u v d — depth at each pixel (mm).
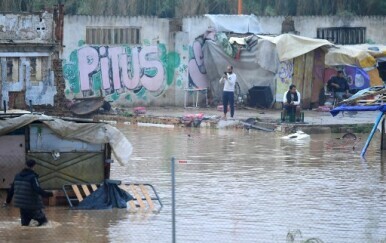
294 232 43812
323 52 102938
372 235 43938
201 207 50281
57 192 50344
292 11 128500
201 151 72812
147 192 52125
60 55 97750
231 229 45094
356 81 105438
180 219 47250
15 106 96188
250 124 88812
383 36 116125
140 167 63938
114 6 120312
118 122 96688
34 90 96750
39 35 96750
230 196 53438
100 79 106250
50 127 49844
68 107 98062
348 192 54906
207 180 58844
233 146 76062
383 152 72938
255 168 64000
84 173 50781
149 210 49438
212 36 108312
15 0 119812
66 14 105312
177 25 108500
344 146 76625
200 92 108812
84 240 42594
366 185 57250
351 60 101938
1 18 95562
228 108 102688
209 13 125688
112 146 50750
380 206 50719
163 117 94250
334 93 102375
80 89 105375
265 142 79062
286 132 85688
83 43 105312
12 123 49656
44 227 45156
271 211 49344
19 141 50219
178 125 92375
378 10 127438
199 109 105500
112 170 62438
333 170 63281
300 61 102250
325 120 90688
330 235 43938
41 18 96750
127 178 59062
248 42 104875
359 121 89938
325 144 77875
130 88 107562
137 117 95500
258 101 103812
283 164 66000
